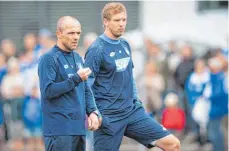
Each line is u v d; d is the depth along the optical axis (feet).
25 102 132.67
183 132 139.23
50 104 72.23
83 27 158.51
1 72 137.59
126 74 78.13
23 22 161.89
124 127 78.38
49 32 148.87
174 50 150.10
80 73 70.74
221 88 127.54
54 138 72.23
